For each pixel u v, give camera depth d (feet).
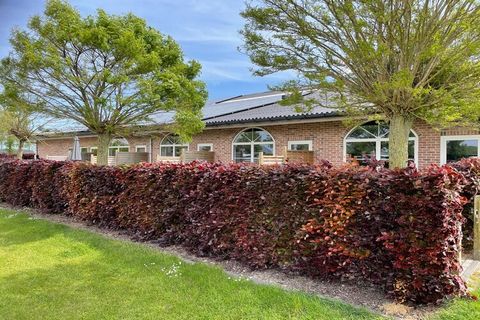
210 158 58.23
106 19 32.73
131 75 33.50
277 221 16.61
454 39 18.78
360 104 23.17
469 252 20.10
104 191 26.43
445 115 20.75
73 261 18.24
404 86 18.40
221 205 18.84
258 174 17.44
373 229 13.92
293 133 50.83
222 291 14.21
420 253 12.57
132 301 13.44
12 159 41.29
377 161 15.51
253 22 21.53
